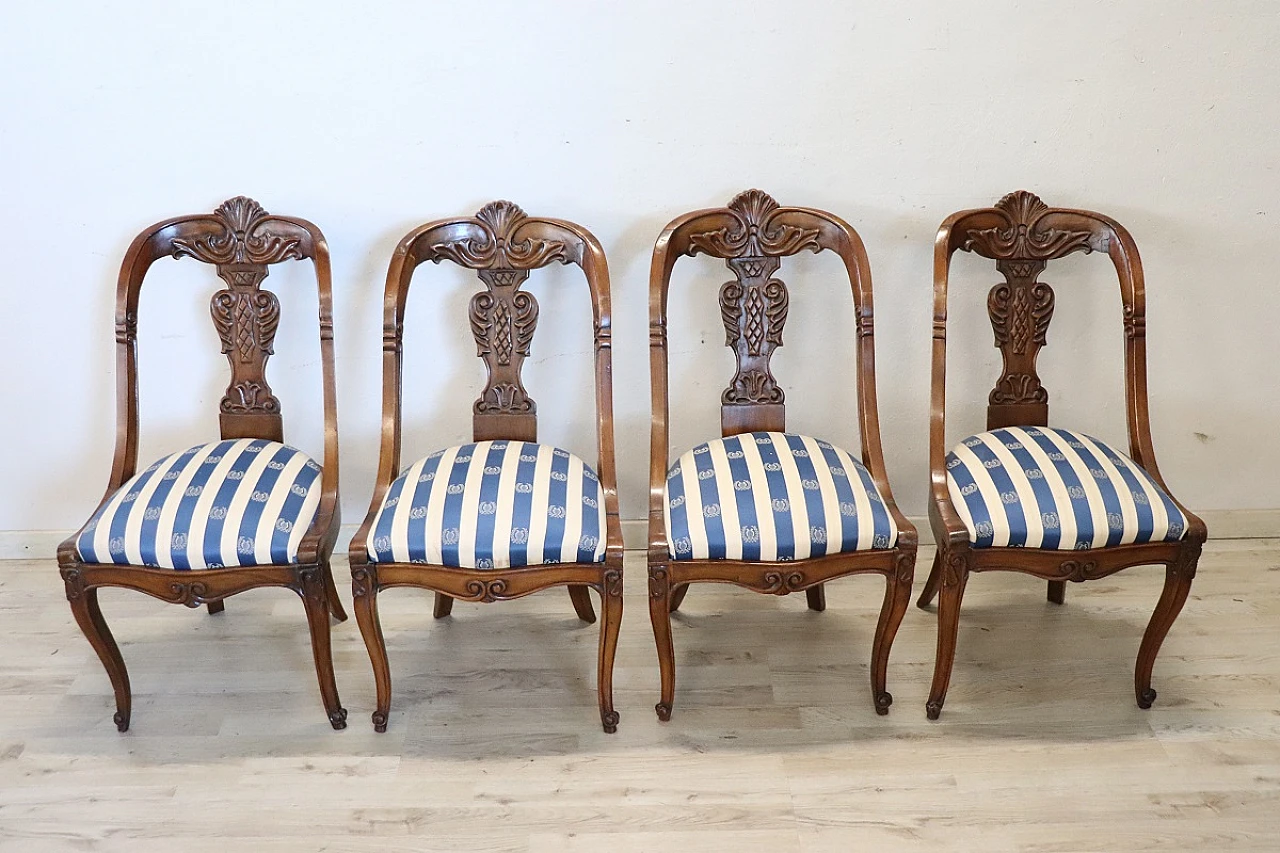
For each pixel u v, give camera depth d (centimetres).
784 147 217
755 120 214
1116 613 232
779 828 172
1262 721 196
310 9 204
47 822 175
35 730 197
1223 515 259
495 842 170
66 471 246
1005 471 191
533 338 232
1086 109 215
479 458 197
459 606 238
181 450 243
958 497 190
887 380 239
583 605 226
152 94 210
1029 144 218
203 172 217
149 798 180
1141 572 248
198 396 238
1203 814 174
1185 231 227
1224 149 219
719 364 236
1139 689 199
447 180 218
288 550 183
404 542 179
